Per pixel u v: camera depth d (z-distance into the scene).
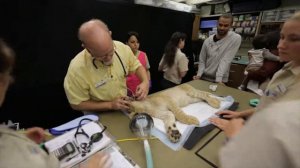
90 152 0.72
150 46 3.44
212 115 1.00
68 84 1.13
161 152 0.75
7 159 0.35
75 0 2.32
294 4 3.18
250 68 1.93
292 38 0.54
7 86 0.37
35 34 2.10
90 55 1.10
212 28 4.17
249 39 3.73
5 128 0.44
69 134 0.82
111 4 2.70
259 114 0.33
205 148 0.77
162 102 1.08
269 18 3.36
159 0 3.29
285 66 0.74
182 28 3.89
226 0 3.88
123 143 0.80
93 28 0.95
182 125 0.92
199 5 4.33
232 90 1.45
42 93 2.30
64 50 2.37
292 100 0.32
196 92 1.23
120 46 1.28
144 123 0.86
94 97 1.20
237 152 0.32
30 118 2.24
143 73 1.43
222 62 2.11
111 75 1.18
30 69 2.14
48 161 0.47
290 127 0.27
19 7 1.93
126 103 1.07
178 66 2.46
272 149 0.28
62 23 2.28
